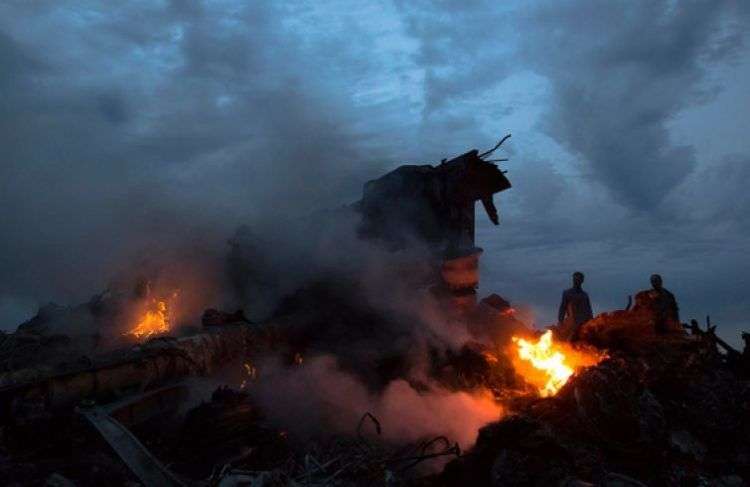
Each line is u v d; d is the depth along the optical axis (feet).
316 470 23.17
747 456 25.62
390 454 26.40
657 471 22.47
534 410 24.40
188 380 27.35
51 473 17.81
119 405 22.70
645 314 34.30
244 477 19.56
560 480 18.60
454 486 20.21
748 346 35.12
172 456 23.22
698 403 28.09
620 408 22.79
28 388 21.33
